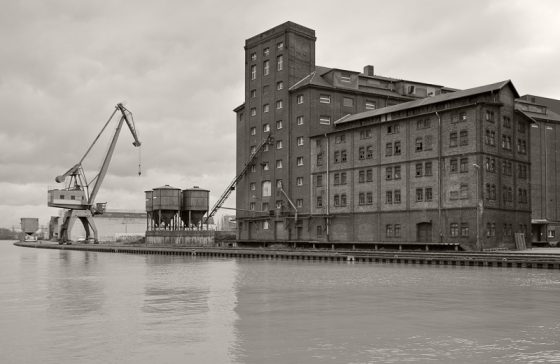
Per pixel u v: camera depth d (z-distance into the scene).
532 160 82.12
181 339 17.97
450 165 63.22
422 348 16.56
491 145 62.41
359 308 24.31
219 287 33.66
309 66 90.00
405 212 67.75
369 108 86.62
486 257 47.97
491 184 61.81
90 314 23.09
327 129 82.88
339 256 57.66
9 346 17.06
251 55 94.81
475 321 20.91
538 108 86.50
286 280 37.75
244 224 94.75
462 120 62.53
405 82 89.62
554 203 84.06
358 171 74.38
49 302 26.97
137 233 144.75
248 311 23.69
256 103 92.88
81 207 110.31
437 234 63.91
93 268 52.53
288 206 85.25
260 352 16.17
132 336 18.42
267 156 90.12
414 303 25.75
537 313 22.72
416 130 67.25
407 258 52.06
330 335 18.42
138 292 31.23
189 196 101.62
